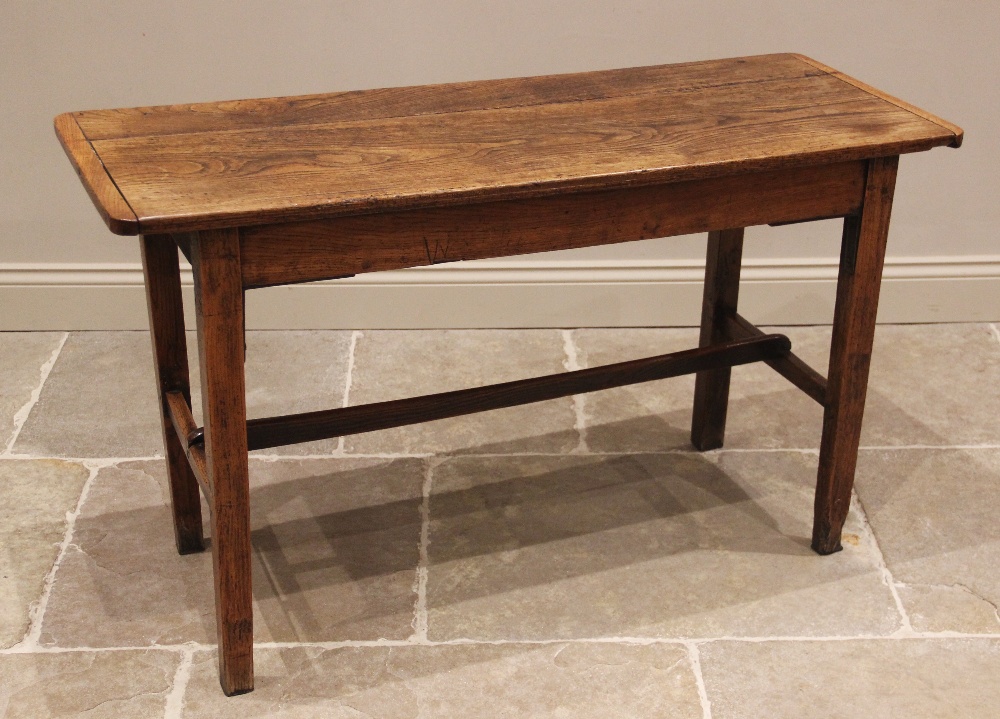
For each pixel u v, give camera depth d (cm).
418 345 324
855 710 200
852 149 191
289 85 305
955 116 314
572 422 290
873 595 228
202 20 294
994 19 301
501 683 205
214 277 166
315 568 235
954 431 285
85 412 288
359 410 219
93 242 319
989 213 326
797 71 234
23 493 255
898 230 329
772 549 242
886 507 256
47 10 289
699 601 226
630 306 333
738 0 299
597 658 211
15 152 305
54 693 202
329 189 169
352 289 325
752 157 186
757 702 201
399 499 258
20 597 224
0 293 321
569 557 239
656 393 303
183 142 190
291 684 205
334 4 294
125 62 298
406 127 200
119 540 242
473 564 237
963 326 337
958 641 216
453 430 286
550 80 229
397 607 224
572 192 178
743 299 335
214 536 189
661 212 191
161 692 203
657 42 304
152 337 213
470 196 172
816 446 279
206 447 182
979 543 244
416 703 201
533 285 327
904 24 303
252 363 313
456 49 302
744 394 302
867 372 221
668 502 257
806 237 327
